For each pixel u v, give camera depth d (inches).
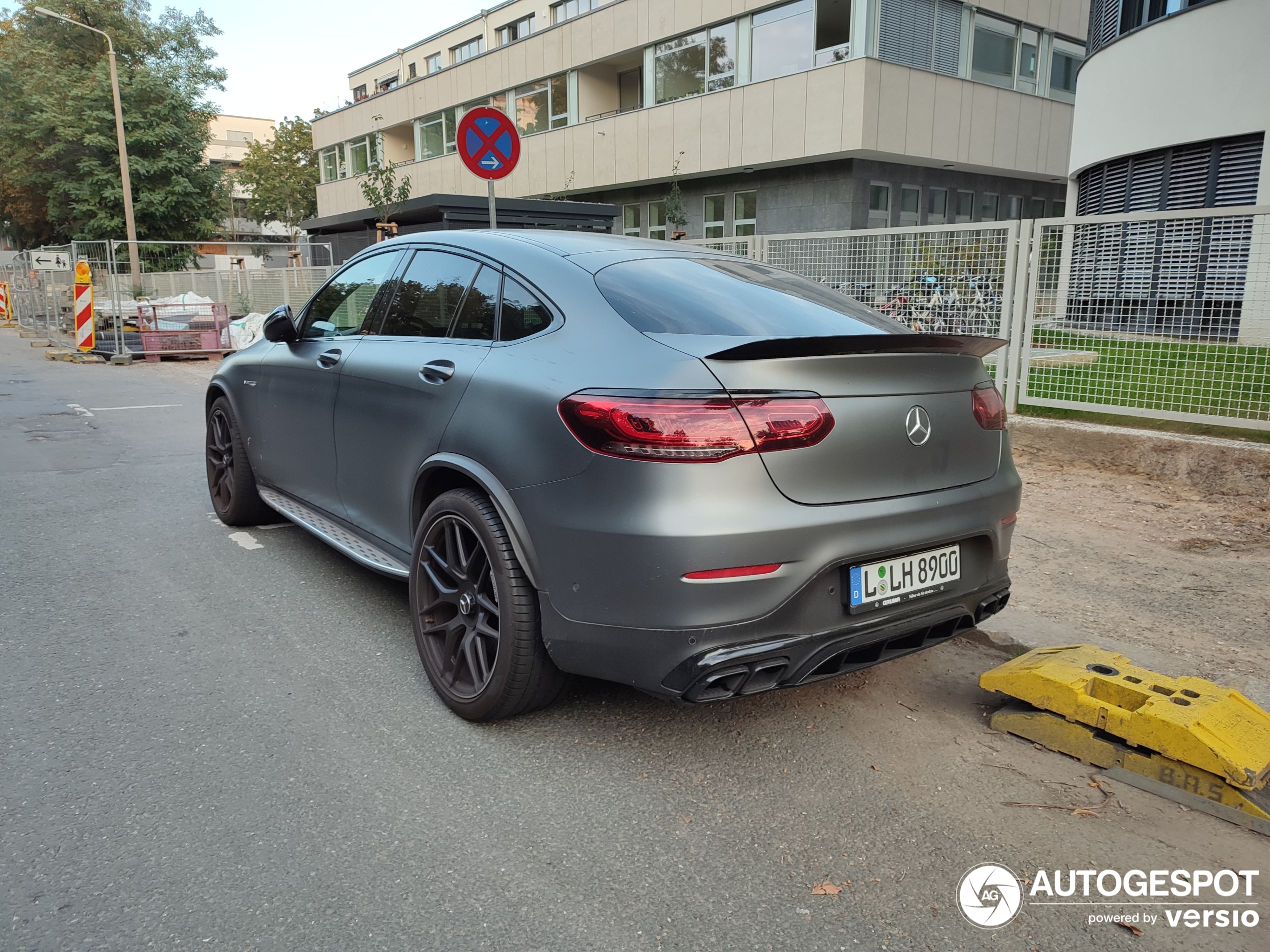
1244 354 243.0
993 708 127.3
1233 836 97.9
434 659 124.7
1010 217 938.7
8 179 1433.3
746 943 79.3
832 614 99.5
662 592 93.6
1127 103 533.3
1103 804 103.5
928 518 106.0
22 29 1471.5
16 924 79.2
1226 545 199.2
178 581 172.7
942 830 97.5
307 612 157.2
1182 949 80.2
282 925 80.0
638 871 89.0
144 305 641.0
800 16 784.9
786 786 105.4
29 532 205.5
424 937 79.0
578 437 99.2
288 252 802.8
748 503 93.5
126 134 1333.7
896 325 130.8
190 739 113.0
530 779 105.5
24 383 502.9
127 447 311.7
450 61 1424.7
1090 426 271.4
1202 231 248.2
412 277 147.4
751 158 829.2
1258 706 113.3
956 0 796.6
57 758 107.8
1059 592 169.6
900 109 765.9
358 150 1470.2
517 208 556.7
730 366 95.1
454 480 124.5
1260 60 448.1
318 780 104.3
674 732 117.5
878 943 79.8
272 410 180.4
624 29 954.7
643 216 996.6
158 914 81.1
